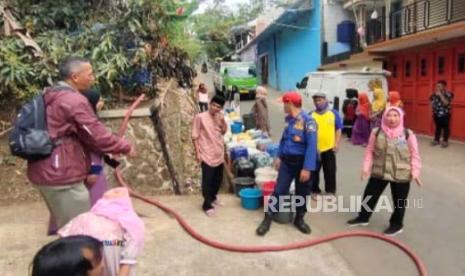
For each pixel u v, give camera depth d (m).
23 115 3.63
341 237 5.26
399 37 13.98
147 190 7.27
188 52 11.27
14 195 6.71
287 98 5.46
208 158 6.14
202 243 5.09
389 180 5.41
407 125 14.90
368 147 5.67
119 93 7.89
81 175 3.77
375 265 4.65
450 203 6.78
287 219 5.78
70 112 3.60
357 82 14.16
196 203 6.76
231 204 6.69
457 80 12.23
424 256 4.89
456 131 12.40
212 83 35.69
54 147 3.62
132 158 7.23
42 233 5.32
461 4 12.30
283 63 32.09
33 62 7.17
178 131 8.65
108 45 7.53
